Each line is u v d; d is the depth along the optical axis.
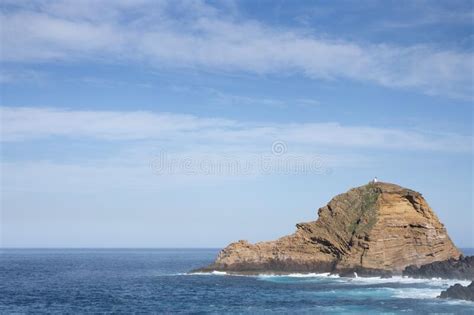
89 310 71.44
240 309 68.44
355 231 111.12
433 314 61.00
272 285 95.56
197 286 96.69
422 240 110.25
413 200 112.88
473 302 70.12
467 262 101.69
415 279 101.75
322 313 63.44
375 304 69.44
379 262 106.50
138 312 68.81
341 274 108.12
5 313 70.00
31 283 112.38
